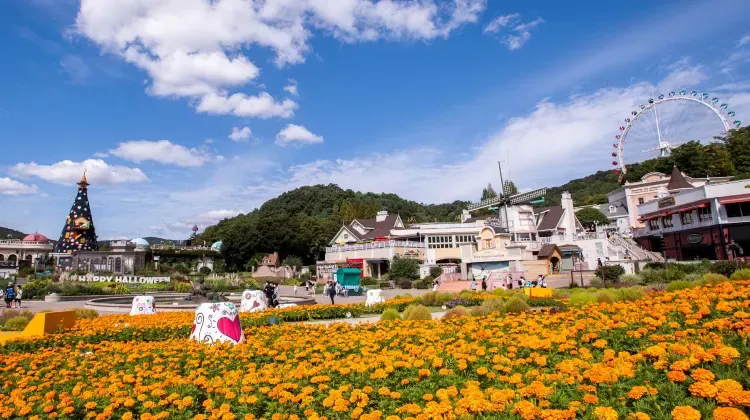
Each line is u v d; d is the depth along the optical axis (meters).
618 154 76.00
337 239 77.56
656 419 5.07
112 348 12.41
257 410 6.98
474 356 8.30
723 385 5.12
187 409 7.29
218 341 12.31
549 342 8.62
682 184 58.78
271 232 80.44
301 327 15.03
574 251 52.25
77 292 38.69
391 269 55.66
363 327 14.19
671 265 35.22
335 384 7.75
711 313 9.98
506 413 5.71
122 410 7.45
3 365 11.39
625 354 7.36
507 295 24.23
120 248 71.69
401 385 7.39
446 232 64.50
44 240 98.31
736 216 39.78
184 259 80.31
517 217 65.00
